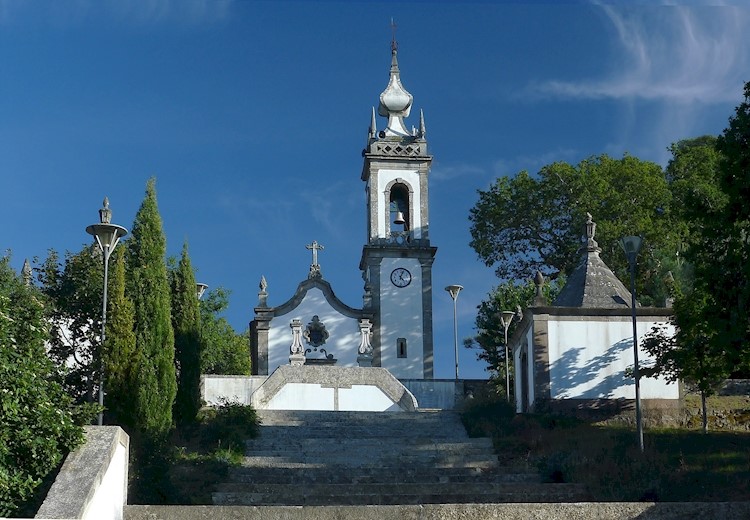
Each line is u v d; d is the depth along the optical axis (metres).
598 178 56.84
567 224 58.34
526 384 35.50
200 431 30.05
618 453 26.00
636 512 16.12
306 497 22.31
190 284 33.94
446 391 52.16
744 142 24.52
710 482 22.78
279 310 63.00
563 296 35.53
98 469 14.98
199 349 33.38
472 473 25.55
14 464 15.46
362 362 59.22
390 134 70.12
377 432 32.06
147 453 22.12
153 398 27.66
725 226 24.62
